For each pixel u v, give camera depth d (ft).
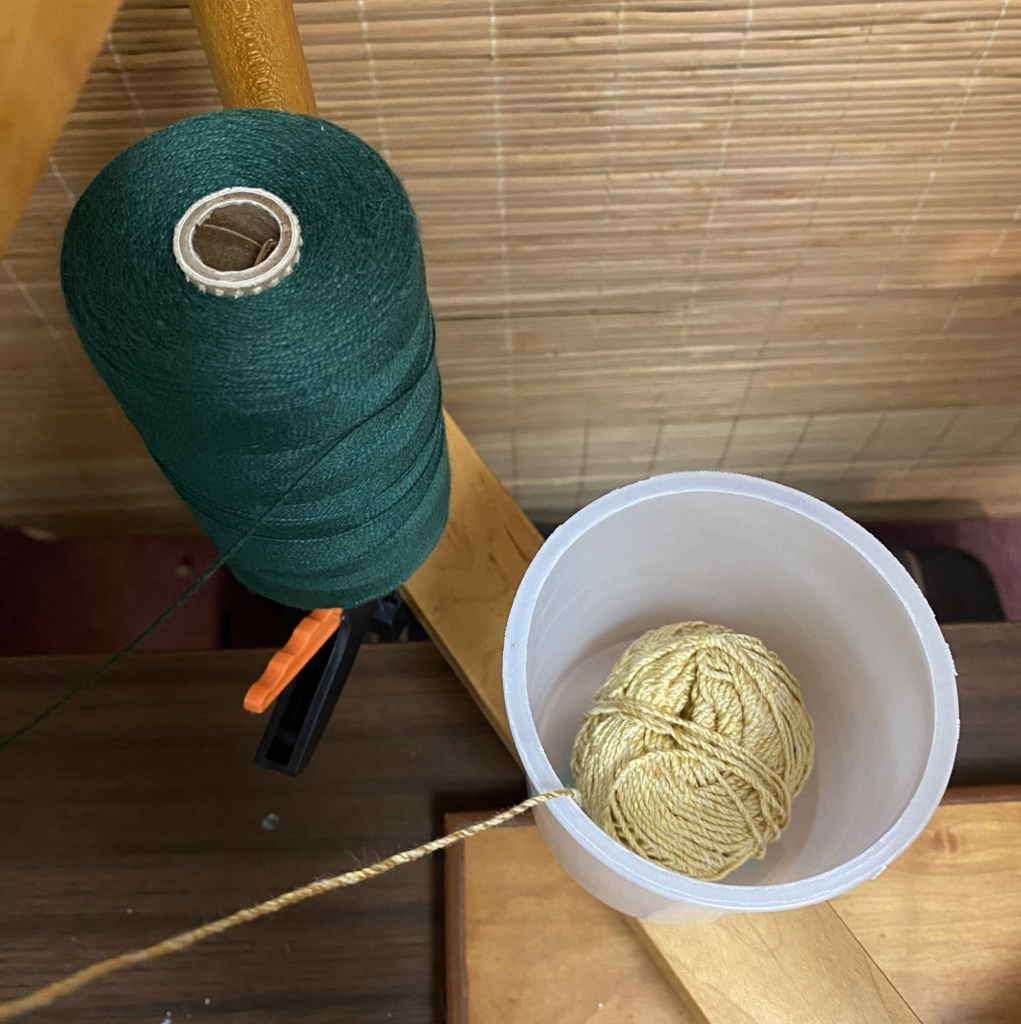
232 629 3.10
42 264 1.96
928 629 1.44
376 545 1.44
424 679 2.15
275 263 0.96
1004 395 2.72
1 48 0.73
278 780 2.06
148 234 0.99
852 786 1.65
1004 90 1.69
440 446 1.53
